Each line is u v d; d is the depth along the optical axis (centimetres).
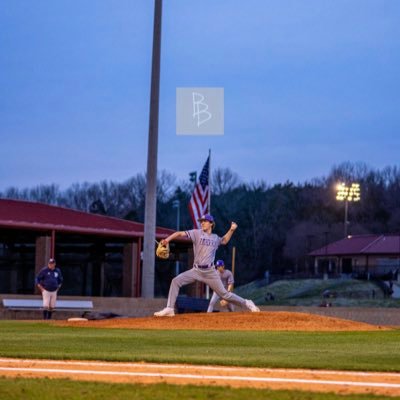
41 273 6194
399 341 3275
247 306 4403
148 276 7600
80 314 7238
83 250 10600
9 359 2466
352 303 13525
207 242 4344
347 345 3088
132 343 3077
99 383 1939
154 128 7525
